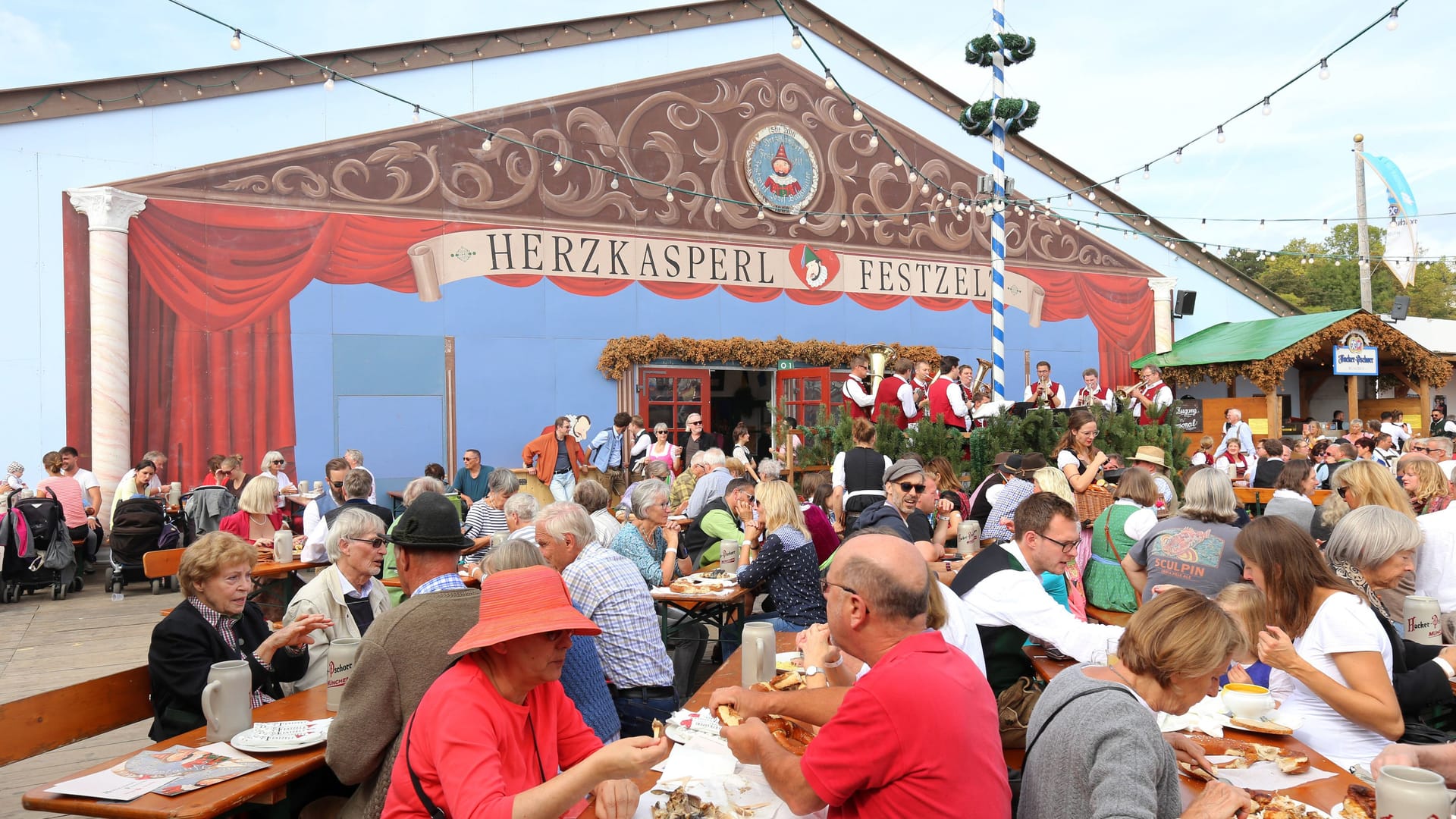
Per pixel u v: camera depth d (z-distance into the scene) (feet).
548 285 45.93
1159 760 6.63
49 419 37.11
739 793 7.79
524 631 6.90
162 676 10.90
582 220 46.78
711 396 58.13
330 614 13.19
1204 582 14.67
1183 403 57.16
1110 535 17.38
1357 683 9.52
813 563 18.48
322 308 41.63
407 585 10.64
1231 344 56.80
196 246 39.58
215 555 11.28
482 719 6.93
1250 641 10.93
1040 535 11.59
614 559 13.67
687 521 28.50
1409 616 12.08
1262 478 35.42
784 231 51.39
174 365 39.06
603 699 11.39
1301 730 10.00
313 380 41.29
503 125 45.29
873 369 37.06
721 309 49.65
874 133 53.93
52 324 37.29
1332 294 142.82
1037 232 57.88
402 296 43.09
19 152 36.94
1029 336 57.26
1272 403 52.85
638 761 6.45
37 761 16.96
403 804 7.04
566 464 40.86
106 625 27.81
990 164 57.00
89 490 35.78
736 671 11.94
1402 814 6.82
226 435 39.75
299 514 33.04
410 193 43.42
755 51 51.03
